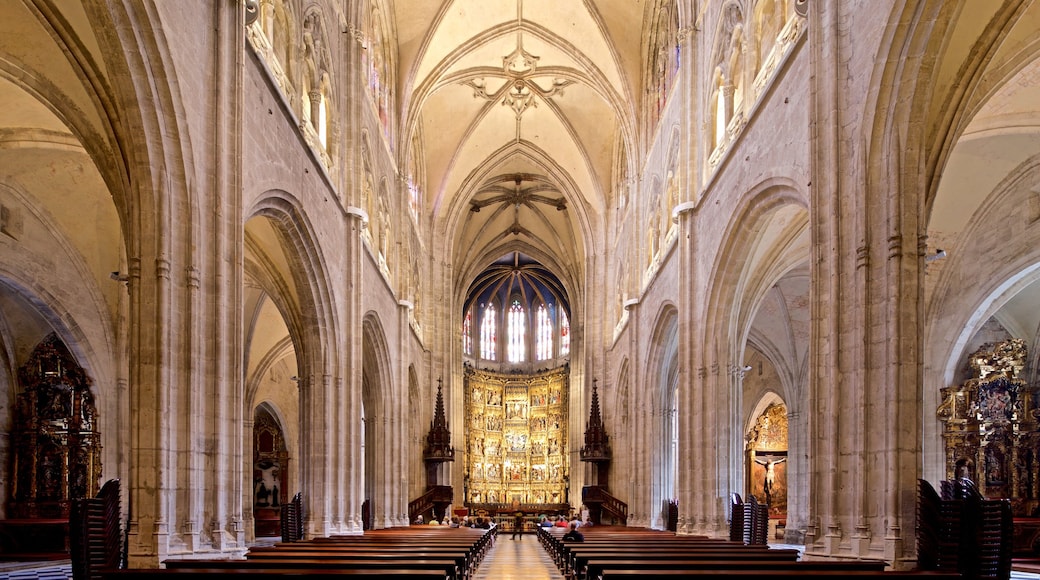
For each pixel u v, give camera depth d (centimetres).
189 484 1216
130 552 1140
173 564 933
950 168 2073
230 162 1376
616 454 4106
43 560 1925
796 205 1852
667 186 2841
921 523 1066
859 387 1204
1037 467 2252
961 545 1020
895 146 1196
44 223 2061
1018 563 1897
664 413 3206
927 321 2380
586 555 1163
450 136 4331
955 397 2350
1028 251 2091
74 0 1187
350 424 2300
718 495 2136
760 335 3244
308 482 2148
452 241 4691
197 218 1280
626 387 4044
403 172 3406
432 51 3441
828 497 1256
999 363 2325
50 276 2080
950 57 1248
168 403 1202
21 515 2152
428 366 4531
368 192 2748
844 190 1291
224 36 1375
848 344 1255
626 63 3369
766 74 1777
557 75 3728
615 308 4269
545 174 4619
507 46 3616
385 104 3120
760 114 1744
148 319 1205
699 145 2372
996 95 1689
